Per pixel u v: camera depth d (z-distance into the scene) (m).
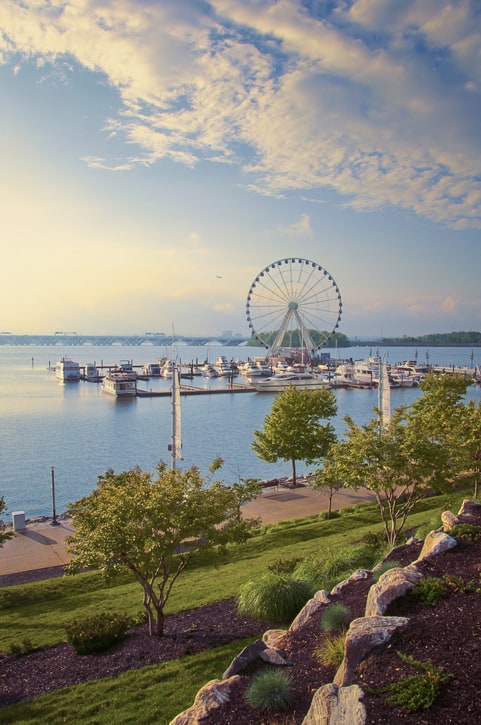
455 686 10.01
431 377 54.56
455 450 30.19
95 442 85.94
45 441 86.50
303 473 67.81
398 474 26.53
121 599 25.61
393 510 28.05
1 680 17.62
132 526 18.59
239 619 20.95
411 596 13.64
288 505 47.94
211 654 17.84
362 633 11.75
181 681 16.11
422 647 11.32
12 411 119.06
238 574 27.66
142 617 22.03
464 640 11.39
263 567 28.41
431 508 41.25
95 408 124.38
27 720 14.77
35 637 21.31
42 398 142.62
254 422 105.62
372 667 10.96
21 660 19.16
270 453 54.34
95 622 20.42
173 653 18.42
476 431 31.08
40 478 64.81
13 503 55.56
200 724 11.09
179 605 23.48
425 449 26.27
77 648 19.19
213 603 23.25
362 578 17.98
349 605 15.84
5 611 25.48
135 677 16.64
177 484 20.41
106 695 15.73
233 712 11.29
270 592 20.88
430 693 9.77
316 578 23.30
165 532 18.98
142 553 18.75
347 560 24.27
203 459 75.00
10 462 72.38
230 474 67.69
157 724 13.81
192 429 97.75
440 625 12.09
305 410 53.84
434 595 13.41
